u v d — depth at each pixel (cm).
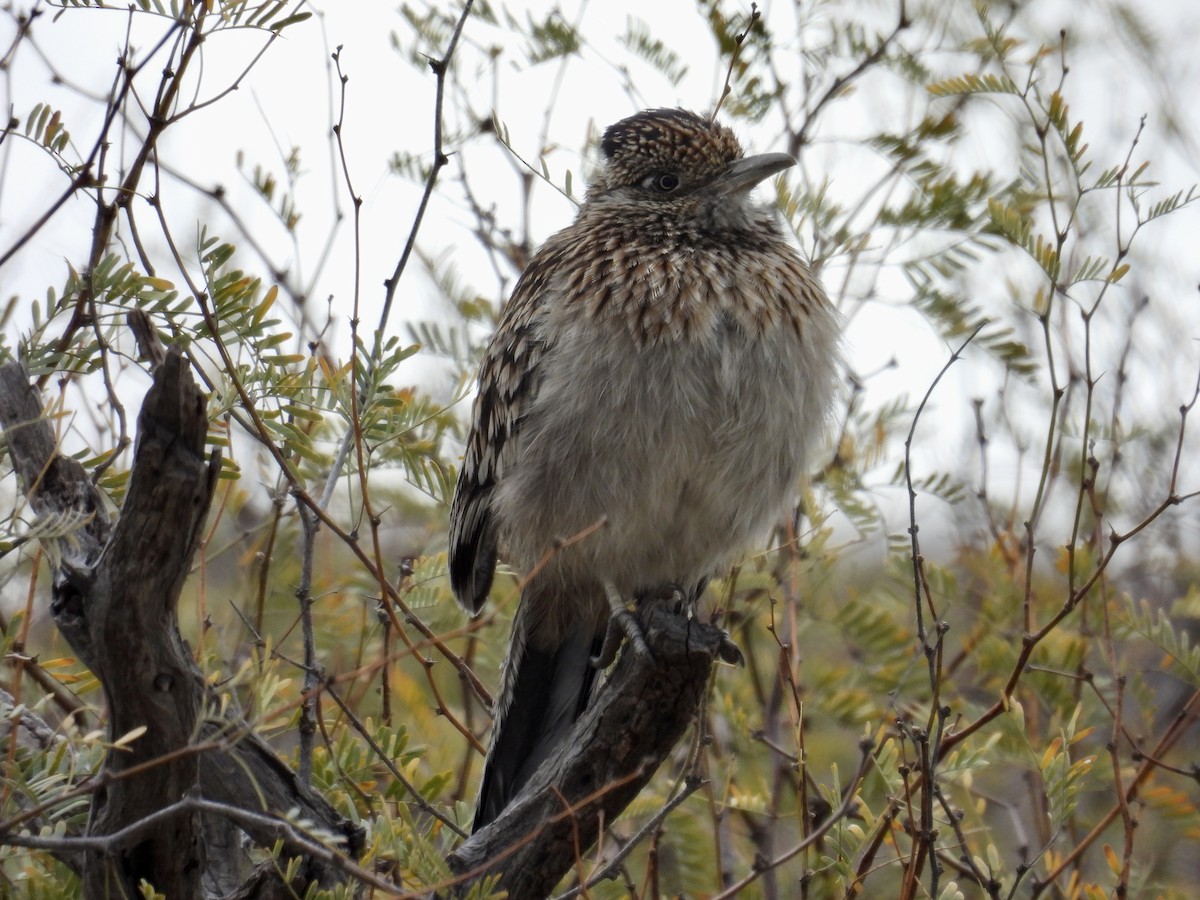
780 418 733
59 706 701
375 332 658
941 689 797
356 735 761
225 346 625
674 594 752
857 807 741
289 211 802
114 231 665
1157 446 1005
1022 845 755
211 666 721
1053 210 705
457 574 802
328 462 795
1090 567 820
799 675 813
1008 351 866
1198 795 923
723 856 784
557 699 784
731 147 781
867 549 1022
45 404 579
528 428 753
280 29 609
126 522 442
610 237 755
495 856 590
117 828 491
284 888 540
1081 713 744
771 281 736
